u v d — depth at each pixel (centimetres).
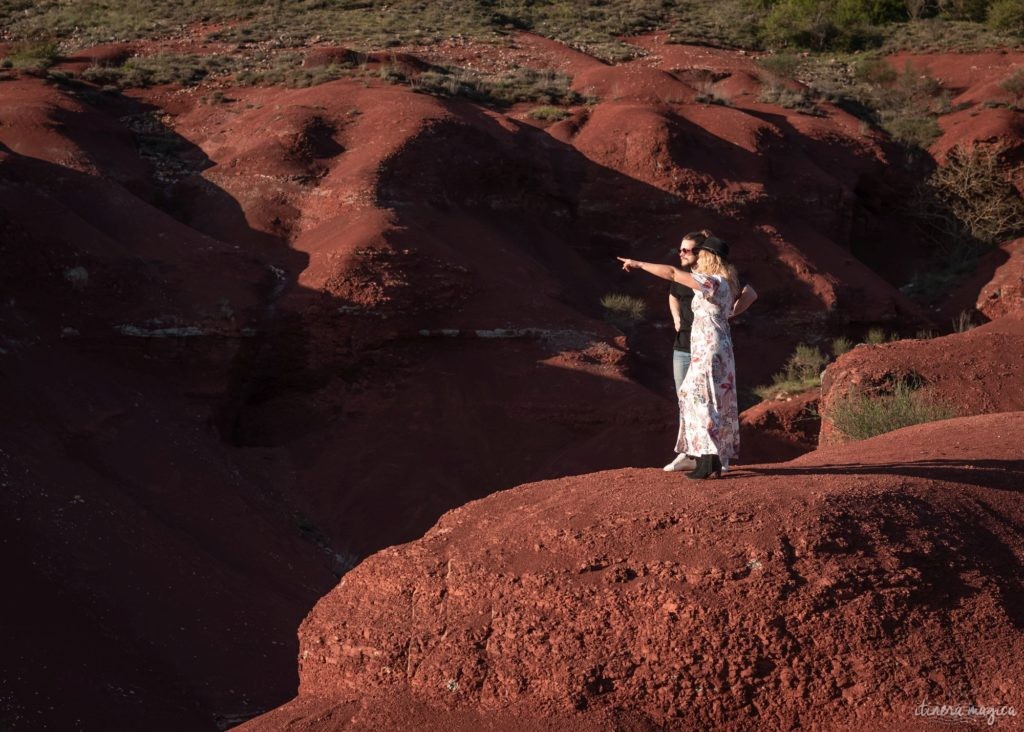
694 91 4231
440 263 2784
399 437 2514
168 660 1351
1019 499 696
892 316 3425
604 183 3644
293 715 633
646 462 2488
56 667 1178
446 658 608
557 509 666
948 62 5194
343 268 2667
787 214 3722
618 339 2798
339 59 4112
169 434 2175
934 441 923
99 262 2483
